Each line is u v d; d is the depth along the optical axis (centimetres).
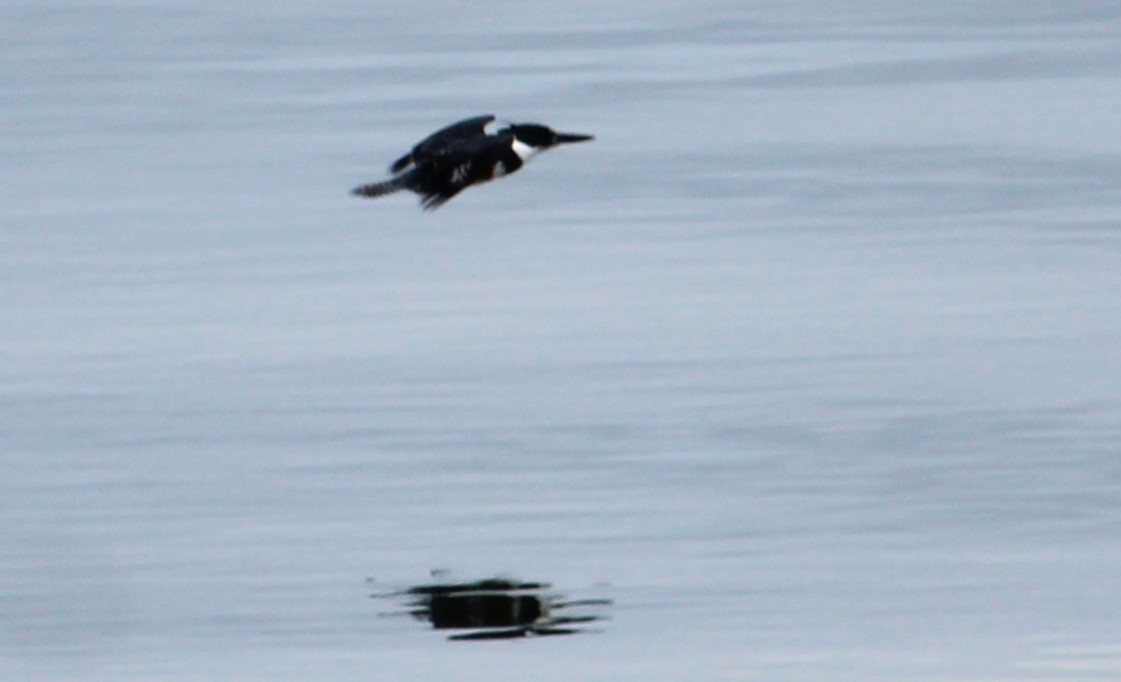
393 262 2448
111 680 1483
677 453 1858
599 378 2038
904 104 3183
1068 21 3738
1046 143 2906
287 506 1770
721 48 3619
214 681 1473
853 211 2614
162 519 1758
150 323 2245
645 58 3553
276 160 2947
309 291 2344
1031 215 2575
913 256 2425
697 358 2086
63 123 3209
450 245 2506
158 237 2589
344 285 2364
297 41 3756
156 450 1897
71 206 2747
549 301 2281
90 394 2031
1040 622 1533
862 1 3978
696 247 2478
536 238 2530
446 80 3428
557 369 2064
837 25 3775
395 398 1997
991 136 2959
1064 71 3366
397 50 3669
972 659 1480
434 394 2003
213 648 1523
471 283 2359
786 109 3167
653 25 3816
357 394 2009
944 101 3192
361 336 2180
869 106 3173
